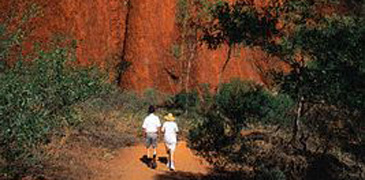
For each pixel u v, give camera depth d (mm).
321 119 13547
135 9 31625
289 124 19562
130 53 30859
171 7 31859
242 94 20828
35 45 11562
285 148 16016
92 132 17672
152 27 31297
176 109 26562
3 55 9695
